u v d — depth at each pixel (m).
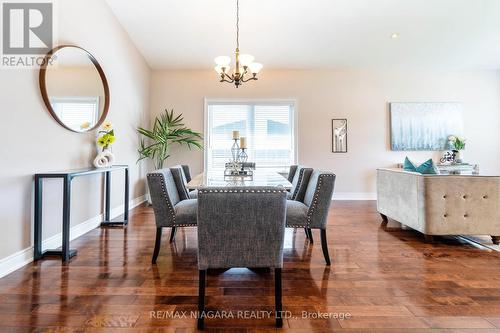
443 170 4.82
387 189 3.41
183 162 5.19
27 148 2.18
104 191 3.44
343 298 1.67
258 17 3.71
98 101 3.20
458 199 2.67
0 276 1.91
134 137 4.39
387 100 5.21
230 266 1.43
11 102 2.04
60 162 2.58
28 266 2.11
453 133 5.20
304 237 2.90
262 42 4.31
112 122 3.63
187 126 5.16
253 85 5.19
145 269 2.08
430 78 5.21
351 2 3.42
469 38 4.19
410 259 2.29
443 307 1.57
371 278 1.94
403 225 3.36
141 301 1.63
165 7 3.53
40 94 2.33
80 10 2.91
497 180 2.64
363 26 3.91
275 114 5.28
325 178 2.15
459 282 1.88
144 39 4.24
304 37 4.18
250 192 1.41
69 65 2.69
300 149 5.20
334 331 1.36
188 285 1.83
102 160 3.10
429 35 4.11
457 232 2.67
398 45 4.39
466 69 5.18
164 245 2.64
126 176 3.38
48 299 1.63
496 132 5.21
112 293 1.71
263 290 1.77
